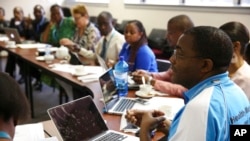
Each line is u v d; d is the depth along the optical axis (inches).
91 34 136.7
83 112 52.9
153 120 47.5
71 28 156.2
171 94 76.2
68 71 99.0
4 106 27.4
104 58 120.9
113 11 268.5
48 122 59.5
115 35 121.0
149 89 75.3
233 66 62.1
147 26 236.7
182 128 35.1
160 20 223.8
